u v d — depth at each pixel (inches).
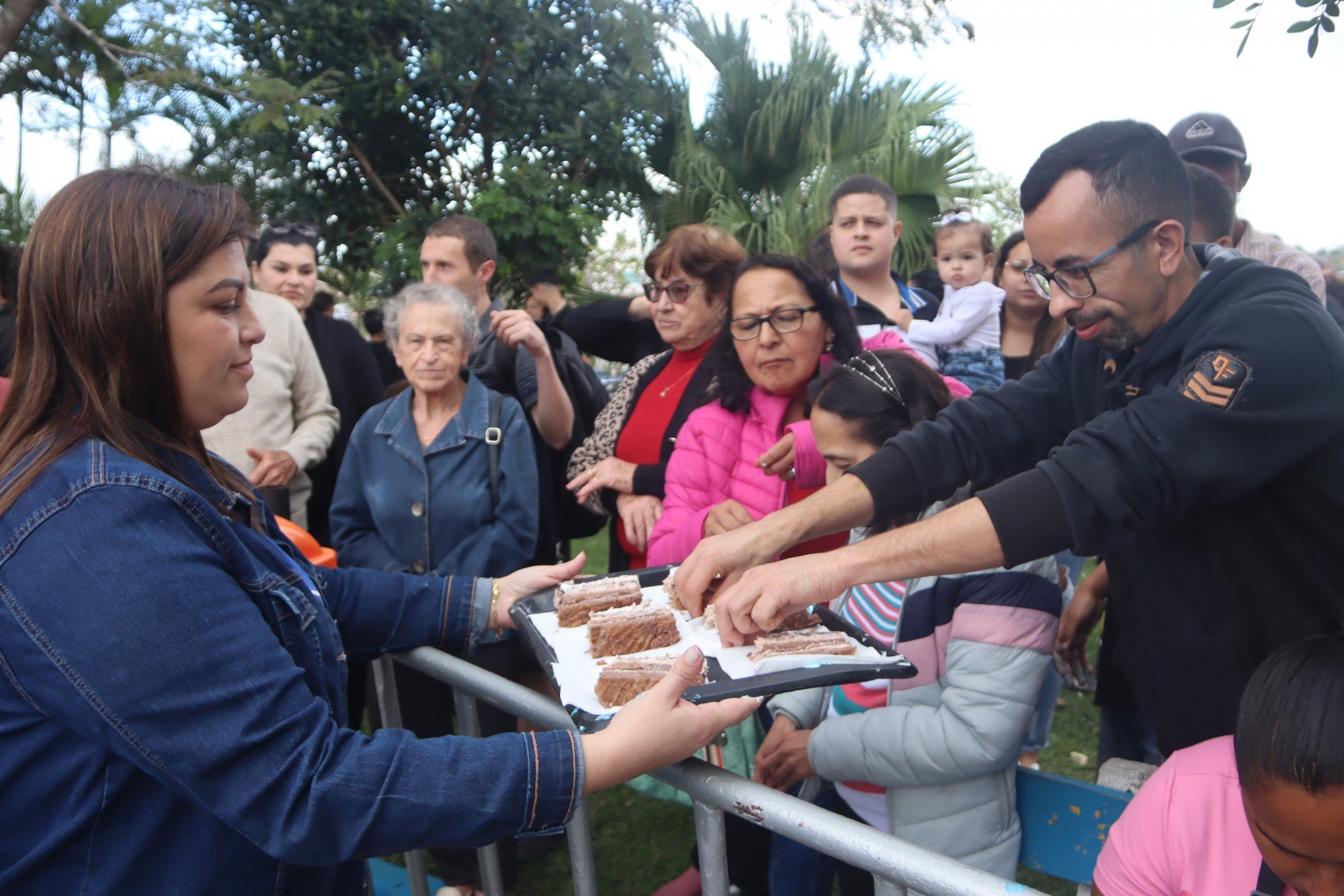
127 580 31.1
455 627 56.5
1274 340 42.3
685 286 94.6
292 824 32.4
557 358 110.7
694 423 82.5
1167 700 51.1
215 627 32.3
